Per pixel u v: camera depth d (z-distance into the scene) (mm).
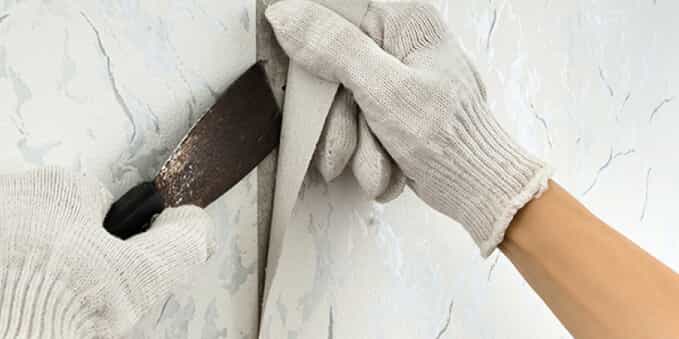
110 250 436
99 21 507
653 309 564
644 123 1088
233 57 592
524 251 632
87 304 421
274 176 646
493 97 836
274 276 611
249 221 624
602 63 997
